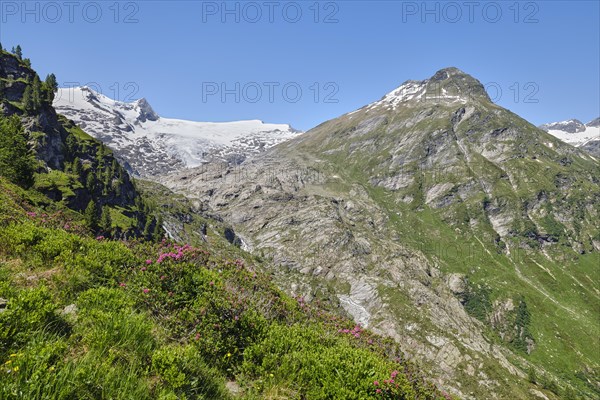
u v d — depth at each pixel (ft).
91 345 24.97
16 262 40.19
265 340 37.24
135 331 27.78
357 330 55.01
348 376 33.12
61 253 42.98
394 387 33.78
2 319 22.65
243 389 31.45
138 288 39.37
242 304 41.37
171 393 23.30
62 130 472.03
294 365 34.71
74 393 20.08
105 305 32.19
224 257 60.13
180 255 46.96
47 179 301.84
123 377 22.90
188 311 37.52
